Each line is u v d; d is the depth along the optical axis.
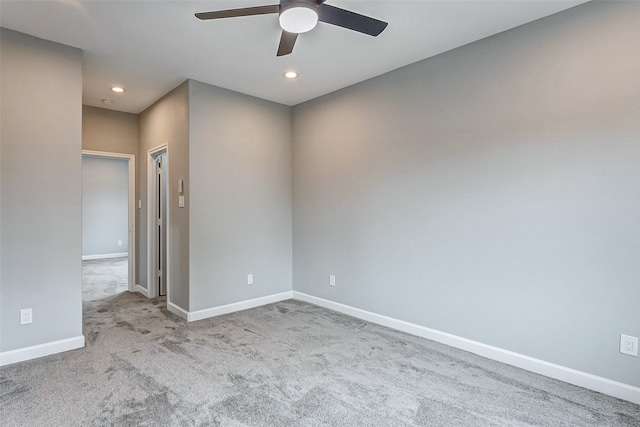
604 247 2.27
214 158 3.88
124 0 2.30
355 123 3.84
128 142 4.88
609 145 2.24
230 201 4.02
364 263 3.77
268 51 3.06
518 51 2.62
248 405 2.12
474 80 2.87
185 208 3.75
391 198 3.50
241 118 4.12
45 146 2.84
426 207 3.21
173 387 2.33
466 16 2.48
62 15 2.49
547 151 2.49
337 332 3.38
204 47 2.98
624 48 2.18
